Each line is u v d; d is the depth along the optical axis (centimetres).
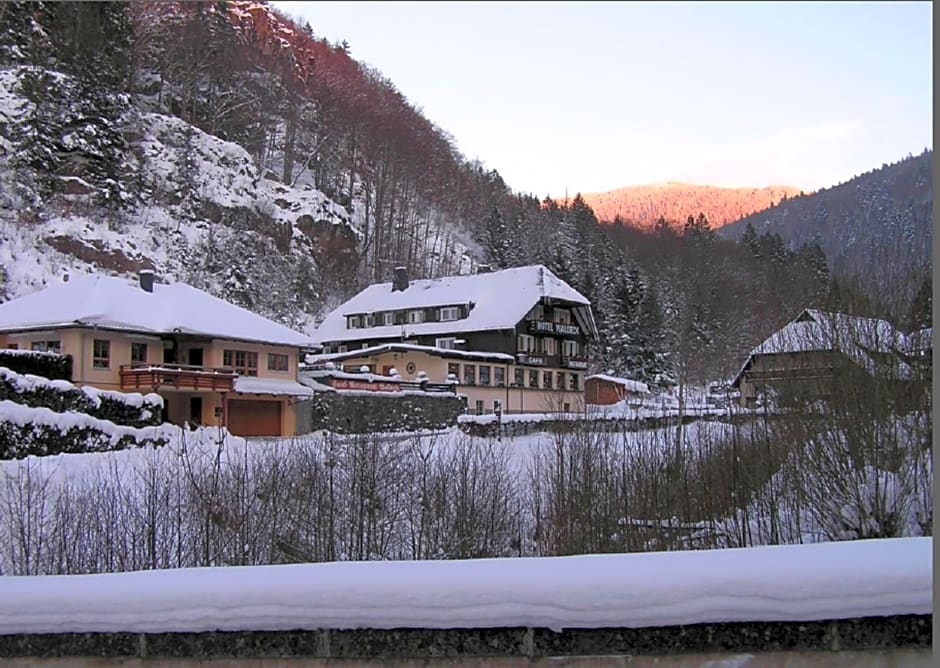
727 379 4588
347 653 380
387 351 4919
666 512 1658
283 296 6297
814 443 1578
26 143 5522
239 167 7525
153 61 8012
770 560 374
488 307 5550
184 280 5703
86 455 1719
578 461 1722
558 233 9600
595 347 6731
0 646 405
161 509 1406
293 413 3788
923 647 351
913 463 1513
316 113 9456
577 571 380
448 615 374
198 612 390
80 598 402
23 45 6278
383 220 9038
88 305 3189
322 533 1466
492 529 1534
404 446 1780
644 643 366
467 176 11788
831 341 1625
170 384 3186
